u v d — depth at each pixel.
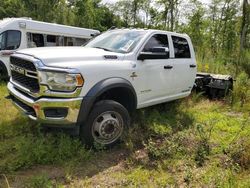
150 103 5.77
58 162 4.20
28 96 4.50
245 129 5.59
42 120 4.25
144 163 4.29
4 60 10.71
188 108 7.13
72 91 4.18
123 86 4.84
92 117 4.45
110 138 4.70
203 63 12.90
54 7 34.31
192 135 5.26
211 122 5.93
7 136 4.92
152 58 5.44
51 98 4.17
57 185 3.65
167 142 4.82
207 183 3.79
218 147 4.86
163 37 6.09
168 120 6.05
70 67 4.20
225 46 35.41
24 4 34.03
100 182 3.79
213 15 42.72
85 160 4.30
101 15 49.97
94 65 4.48
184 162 4.34
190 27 41.84
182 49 6.67
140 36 5.62
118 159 4.44
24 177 3.84
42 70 4.12
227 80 8.60
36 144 4.37
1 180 3.75
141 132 5.33
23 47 11.38
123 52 5.29
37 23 11.92
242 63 12.86
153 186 3.71
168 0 38.44
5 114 5.83
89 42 6.08
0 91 8.23
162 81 5.90
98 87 4.41
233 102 7.98
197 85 8.52
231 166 4.24
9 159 4.10
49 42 12.56
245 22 20.83
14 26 11.07
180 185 3.76
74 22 36.91
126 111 4.84
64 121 4.23
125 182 3.79
